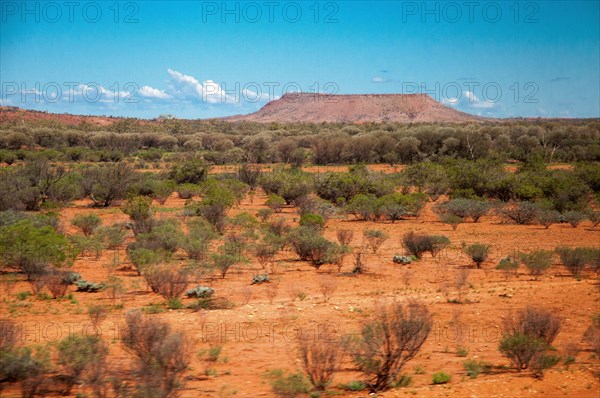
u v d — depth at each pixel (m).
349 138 131.50
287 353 14.51
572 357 14.41
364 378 12.83
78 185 62.91
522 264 30.23
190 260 28.66
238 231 42.97
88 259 30.52
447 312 19.56
